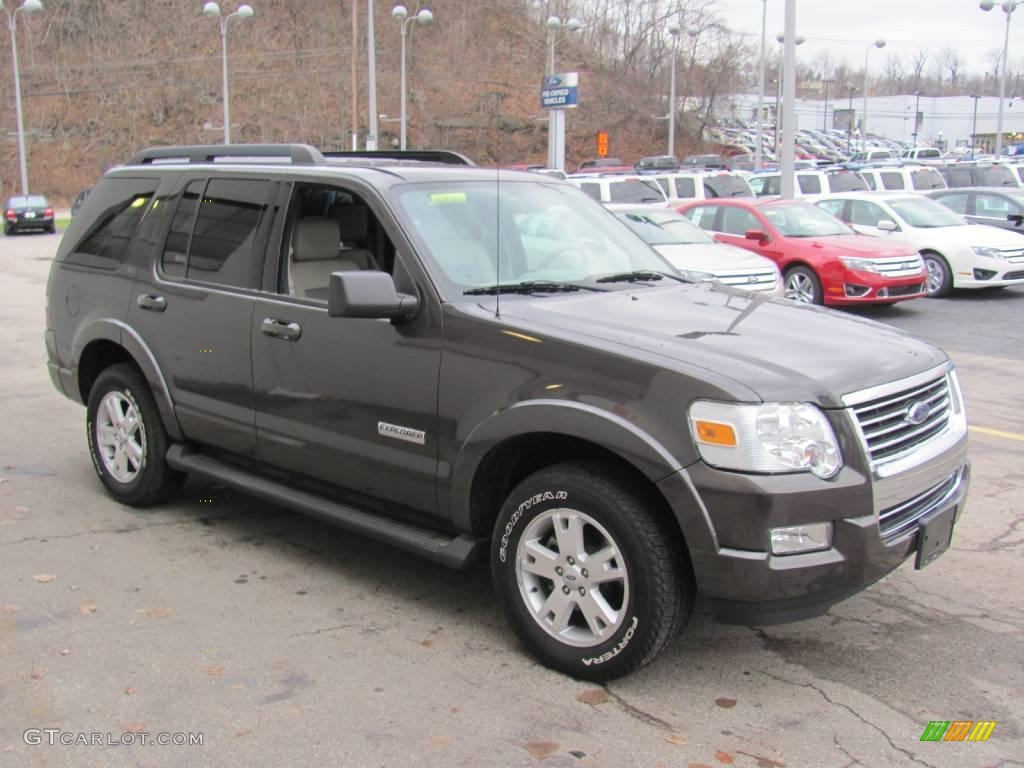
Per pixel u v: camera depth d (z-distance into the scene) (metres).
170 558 5.02
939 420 4.00
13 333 12.17
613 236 5.20
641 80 72.06
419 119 54.44
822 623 4.34
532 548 3.88
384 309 4.00
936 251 15.99
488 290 4.25
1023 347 11.52
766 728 3.49
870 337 4.09
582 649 3.75
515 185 5.05
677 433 3.45
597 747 3.36
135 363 5.71
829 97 121.38
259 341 4.76
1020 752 3.36
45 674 3.81
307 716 3.53
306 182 4.78
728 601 3.47
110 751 3.30
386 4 62.78
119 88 75.19
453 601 4.55
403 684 3.77
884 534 3.58
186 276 5.23
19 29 75.88
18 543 5.20
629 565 3.58
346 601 4.54
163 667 3.88
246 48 78.50
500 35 44.34
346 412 4.42
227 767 3.22
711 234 14.94
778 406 3.39
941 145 92.50
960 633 4.25
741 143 79.69
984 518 5.68
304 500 4.73
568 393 3.70
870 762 3.29
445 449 4.07
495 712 3.57
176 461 5.40
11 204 37.81
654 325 3.95
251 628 4.23
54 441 7.20
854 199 17.25
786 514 3.36
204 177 5.30
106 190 5.96
